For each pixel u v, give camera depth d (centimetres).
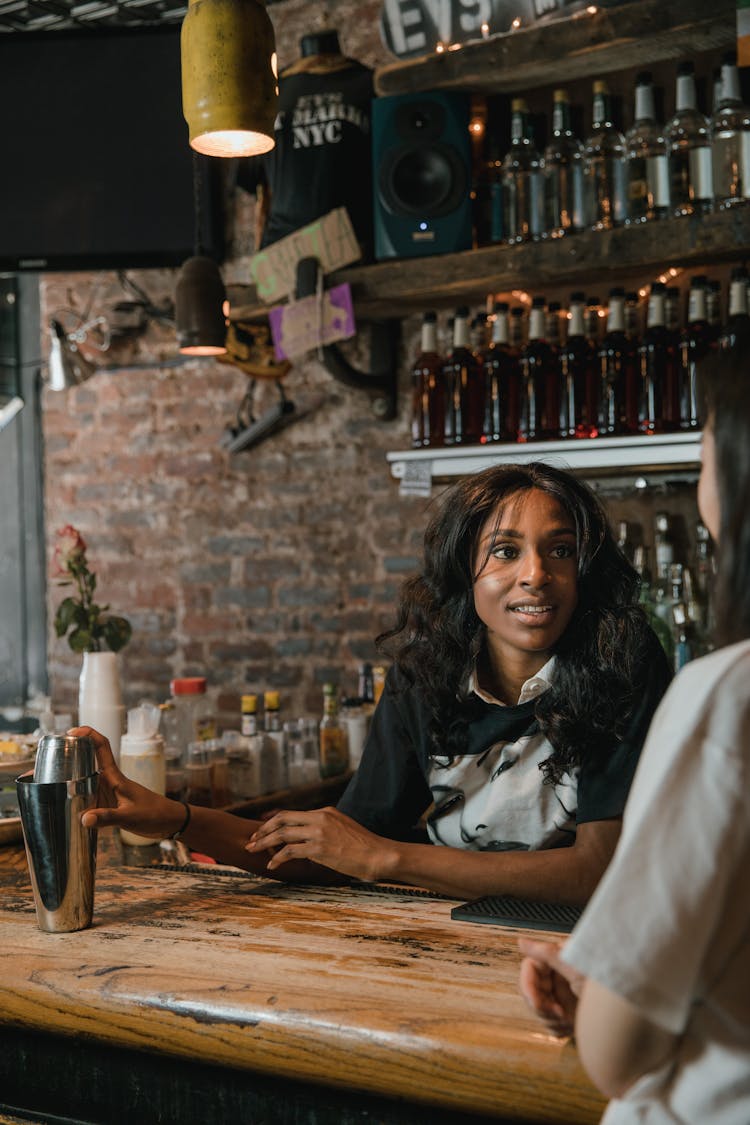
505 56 256
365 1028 99
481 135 282
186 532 371
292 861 156
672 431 263
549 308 284
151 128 328
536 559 145
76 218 332
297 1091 108
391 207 272
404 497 338
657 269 253
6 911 144
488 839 156
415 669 158
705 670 73
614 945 68
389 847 141
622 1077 71
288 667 355
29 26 367
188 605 370
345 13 341
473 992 106
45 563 426
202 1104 112
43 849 130
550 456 265
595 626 147
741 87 246
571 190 264
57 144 332
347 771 276
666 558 277
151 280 376
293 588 355
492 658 159
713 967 69
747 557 76
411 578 163
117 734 231
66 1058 119
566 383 271
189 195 327
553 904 137
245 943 124
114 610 381
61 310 387
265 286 291
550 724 146
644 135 254
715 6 230
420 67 267
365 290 278
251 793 248
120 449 380
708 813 68
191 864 171
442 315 325
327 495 349
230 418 364
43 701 423
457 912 134
